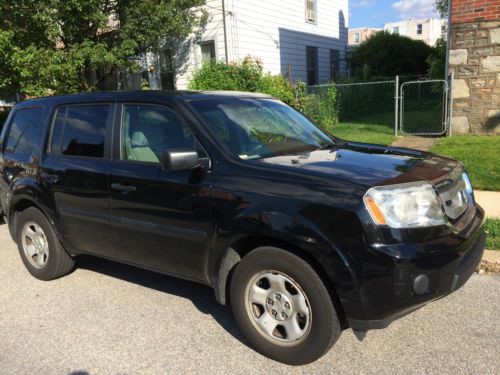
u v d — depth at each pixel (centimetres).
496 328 359
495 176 711
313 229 296
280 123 428
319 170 325
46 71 982
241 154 359
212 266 351
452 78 973
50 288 477
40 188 469
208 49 1445
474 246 331
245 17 1446
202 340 364
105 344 364
